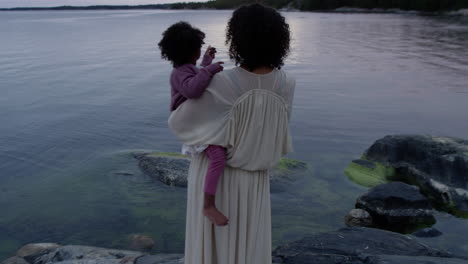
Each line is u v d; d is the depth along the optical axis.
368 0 114.69
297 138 9.38
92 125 10.20
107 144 8.90
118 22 78.00
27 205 6.14
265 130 1.97
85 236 5.34
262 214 2.13
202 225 2.07
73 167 7.61
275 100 1.96
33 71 18.42
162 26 59.66
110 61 21.97
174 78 2.02
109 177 7.12
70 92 13.99
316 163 7.84
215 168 1.94
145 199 6.34
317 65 20.95
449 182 6.51
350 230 4.44
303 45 30.67
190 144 2.01
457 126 10.38
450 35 36.88
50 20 98.31
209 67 1.92
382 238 4.20
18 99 12.87
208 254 2.10
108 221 5.70
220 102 1.90
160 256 3.88
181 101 2.03
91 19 103.94
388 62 21.66
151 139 9.29
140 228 5.52
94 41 35.09
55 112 11.39
